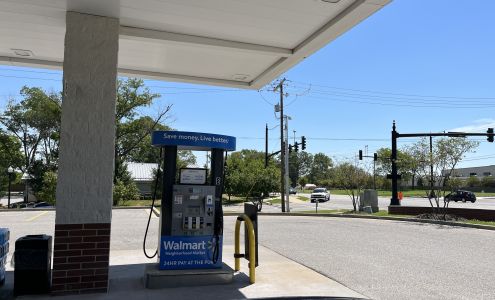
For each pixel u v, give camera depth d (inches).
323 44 306.8
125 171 1652.3
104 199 246.2
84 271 238.8
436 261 364.8
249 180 1697.8
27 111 2257.6
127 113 1723.7
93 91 249.4
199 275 259.3
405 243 470.6
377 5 240.1
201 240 268.2
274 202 1812.3
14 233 549.3
